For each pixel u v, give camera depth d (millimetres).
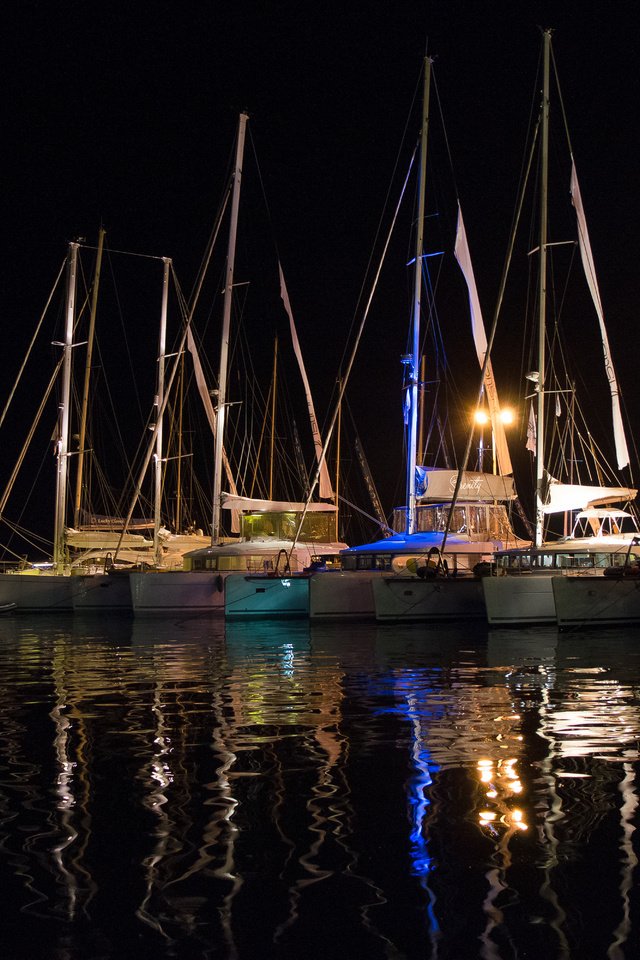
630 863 6148
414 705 12156
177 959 4945
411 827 6879
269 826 6922
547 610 25422
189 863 6203
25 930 5262
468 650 19469
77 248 38750
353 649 19812
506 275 26031
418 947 5059
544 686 13914
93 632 25141
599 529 33125
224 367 32906
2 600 32906
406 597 26609
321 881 5902
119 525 40656
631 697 12781
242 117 34000
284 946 5078
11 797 7691
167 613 30047
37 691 13570
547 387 34344
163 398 41031
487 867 6102
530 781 8094
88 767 8695
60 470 37344
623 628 24516
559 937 5160
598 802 7449
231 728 10578
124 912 5484
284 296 39031
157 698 12852
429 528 32188
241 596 28312
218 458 32562
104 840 6629
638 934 5188
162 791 7863
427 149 31344
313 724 10805
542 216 28031
